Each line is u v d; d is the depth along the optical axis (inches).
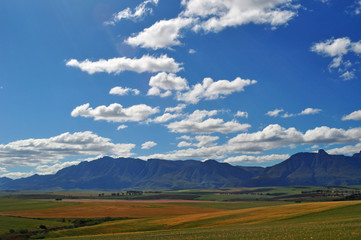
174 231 3009.4
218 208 7549.2
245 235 2031.3
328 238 1589.6
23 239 3599.9
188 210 6845.5
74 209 6752.0
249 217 3745.1
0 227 4239.7
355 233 1673.2
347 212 3233.3
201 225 3587.6
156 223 4020.7
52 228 4338.1
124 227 3868.1
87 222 4945.9
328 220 2684.5
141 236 2598.4
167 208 7194.9
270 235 1921.8
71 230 3833.7
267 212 4001.0
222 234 2204.7
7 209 6683.1
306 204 4357.8
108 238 2598.4
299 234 1839.3
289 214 3572.8
